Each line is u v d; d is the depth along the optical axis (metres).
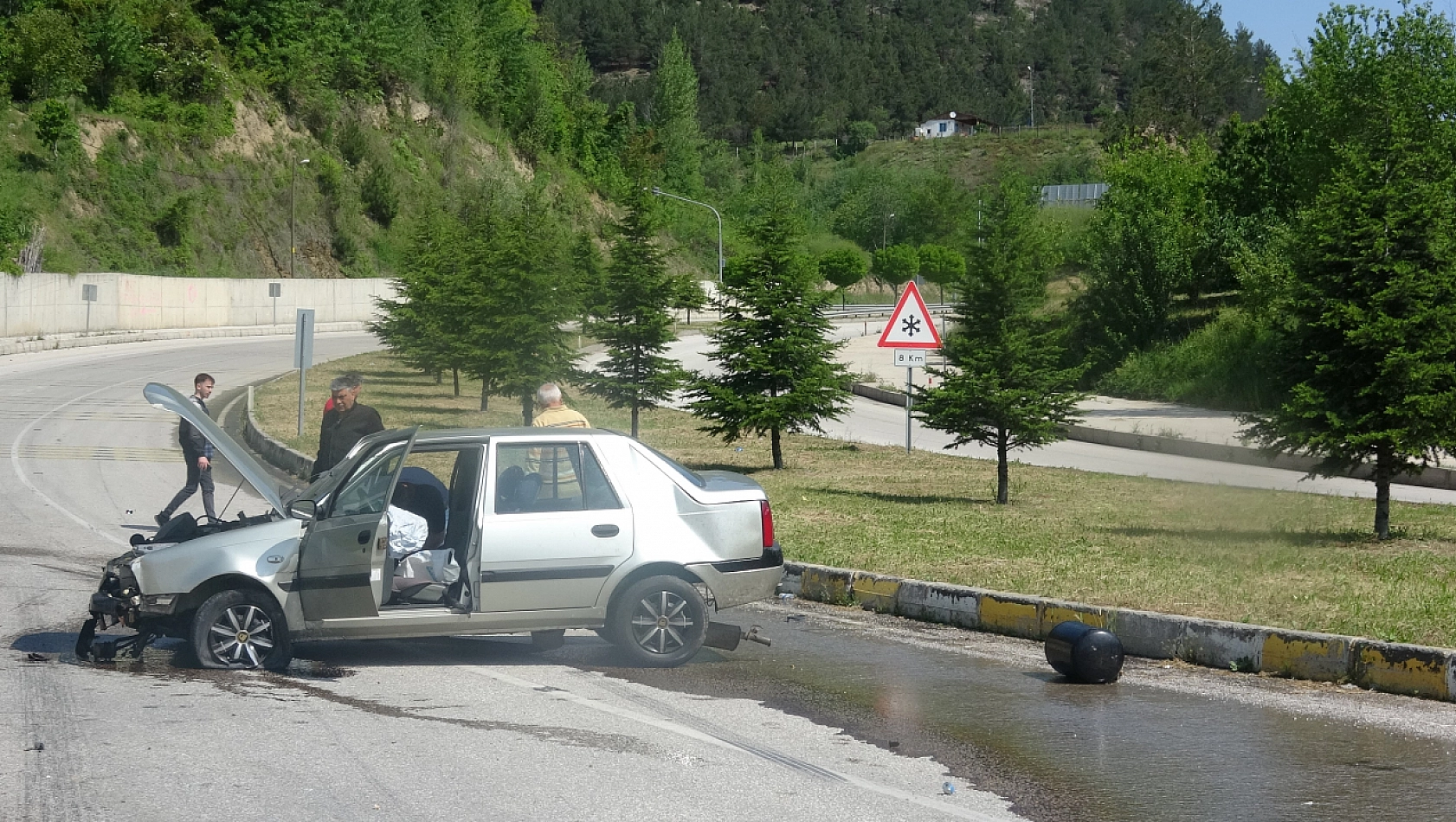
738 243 104.94
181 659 8.55
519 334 25.25
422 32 92.38
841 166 178.00
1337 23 34.09
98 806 5.62
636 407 23.39
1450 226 13.77
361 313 73.69
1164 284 40.66
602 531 8.48
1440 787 6.02
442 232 36.78
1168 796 5.89
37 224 55.38
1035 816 5.63
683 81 132.12
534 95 103.25
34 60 62.53
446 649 9.09
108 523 14.54
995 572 11.13
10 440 22.67
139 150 65.62
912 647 9.14
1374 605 9.68
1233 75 163.75
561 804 5.71
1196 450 25.77
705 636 8.75
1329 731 6.96
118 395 31.89
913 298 22.28
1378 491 14.07
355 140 80.00
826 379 20.48
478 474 8.46
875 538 13.27
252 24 79.19
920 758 6.48
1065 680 8.15
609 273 23.11
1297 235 14.65
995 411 16.80
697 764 6.34
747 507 8.79
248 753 6.45
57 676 8.04
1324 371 13.80
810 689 7.91
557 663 8.63
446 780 6.05
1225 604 9.69
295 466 20.08
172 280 59.19
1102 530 14.16
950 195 136.88
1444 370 13.09
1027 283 17.41
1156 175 52.50
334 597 8.20
